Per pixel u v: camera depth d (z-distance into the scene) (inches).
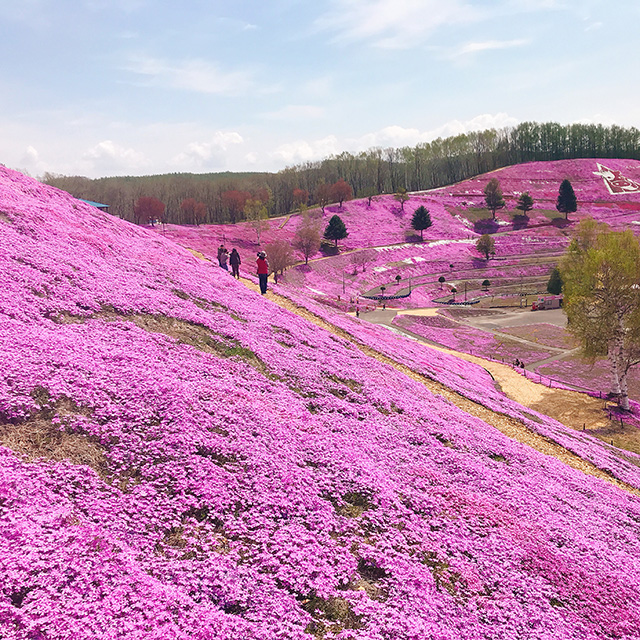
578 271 2220.7
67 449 371.6
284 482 431.5
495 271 6161.4
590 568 472.4
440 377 1197.1
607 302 1993.1
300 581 336.2
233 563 331.6
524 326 3823.8
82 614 251.4
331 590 339.9
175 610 279.3
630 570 496.1
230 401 521.7
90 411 413.4
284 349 789.9
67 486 339.0
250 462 437.7
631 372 2529.5
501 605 386.6
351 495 458.6
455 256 6653.5
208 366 592.7
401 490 498.0
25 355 436.8
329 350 900.6
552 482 689.6
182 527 350.9
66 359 457.7
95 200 7554.1
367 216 7721.5
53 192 1032.2
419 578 378.9
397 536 421.4
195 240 5925.2
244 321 851.4
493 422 996.6
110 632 247.0
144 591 281.9
